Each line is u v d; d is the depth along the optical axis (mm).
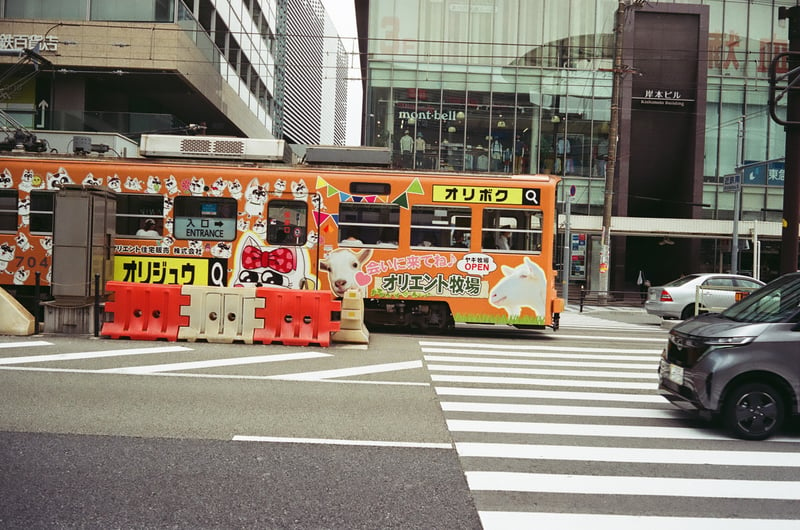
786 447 5977
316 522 4012
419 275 13203
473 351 11609
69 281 11539
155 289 11305
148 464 5008
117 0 24562
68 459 5066
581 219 29891
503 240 13312
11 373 8219
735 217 24922
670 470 5250
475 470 5125
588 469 5227
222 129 36000
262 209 13164
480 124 29797
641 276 32156
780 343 6164
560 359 11055
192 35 26719
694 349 6422
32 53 20062
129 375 8312
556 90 30125
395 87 29500
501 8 29875
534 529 3988
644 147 33094
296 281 13141
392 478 4871
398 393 7848
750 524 4145
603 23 30312
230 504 4262
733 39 32219
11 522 3875
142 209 13133
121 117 24578
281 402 7164
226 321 11250
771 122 32188
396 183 13203
